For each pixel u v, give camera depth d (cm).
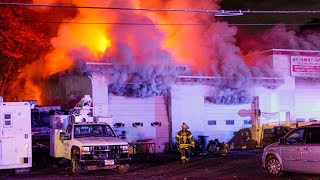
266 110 2747
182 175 1600
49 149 2145
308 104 2897
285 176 1531
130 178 1542
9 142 1752
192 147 2217
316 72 2880
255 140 2725
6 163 1741
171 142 2495
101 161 1634
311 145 1412
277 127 2681
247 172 1648
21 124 1775
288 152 1483
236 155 2252
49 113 2217
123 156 1680
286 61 2817
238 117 2698
